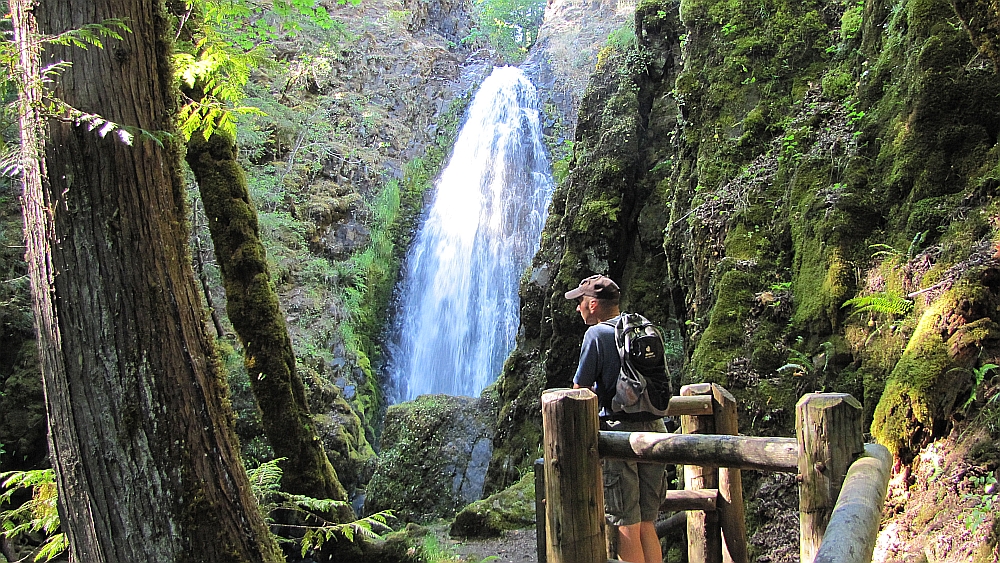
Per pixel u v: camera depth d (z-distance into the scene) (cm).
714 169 698
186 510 300
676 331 816
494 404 1062
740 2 761
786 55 710
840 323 517
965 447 354
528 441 951
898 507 374
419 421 1084
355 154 1728
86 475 295
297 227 1497
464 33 2355
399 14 2038
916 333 423
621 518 343
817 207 571
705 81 754
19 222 1096
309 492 649
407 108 1925
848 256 536
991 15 420
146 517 295
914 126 535
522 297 1026
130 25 307
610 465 345
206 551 302
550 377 912
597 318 380
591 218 898
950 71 528
